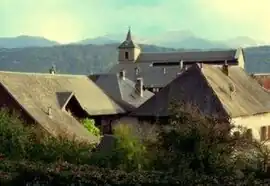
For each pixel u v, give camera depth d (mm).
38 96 37031
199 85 38219
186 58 121438
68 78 45812
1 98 34781
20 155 26531
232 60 118125
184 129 20844
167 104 38156
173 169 20109
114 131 28938
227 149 20531
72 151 26375
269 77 68812
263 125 41469
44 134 29328
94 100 45594
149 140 25484
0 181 19953
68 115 36969
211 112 35844
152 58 123812
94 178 18938
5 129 27141
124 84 53000
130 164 24328
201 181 17688
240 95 40312
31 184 20141
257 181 17375
